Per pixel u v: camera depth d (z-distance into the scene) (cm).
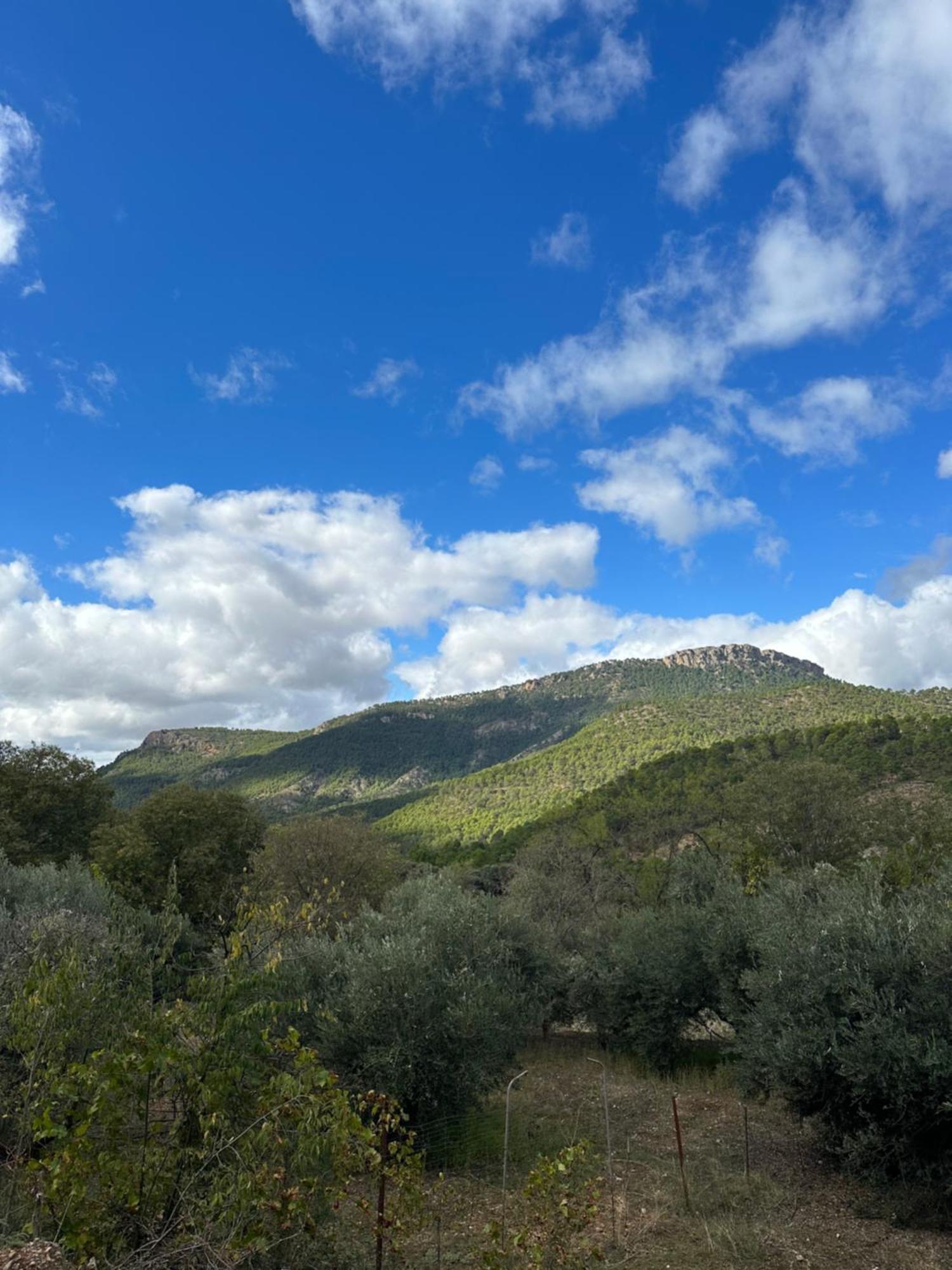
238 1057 472
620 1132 1009
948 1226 666
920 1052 695
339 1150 454
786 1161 865
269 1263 469
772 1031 835
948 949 721
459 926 1274
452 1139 903
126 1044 448
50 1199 406
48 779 3108
